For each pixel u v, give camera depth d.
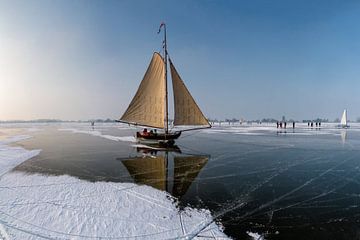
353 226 8.03
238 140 34.41
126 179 13.59
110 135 44.22
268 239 7.17
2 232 7.29
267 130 60.81
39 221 8.01
